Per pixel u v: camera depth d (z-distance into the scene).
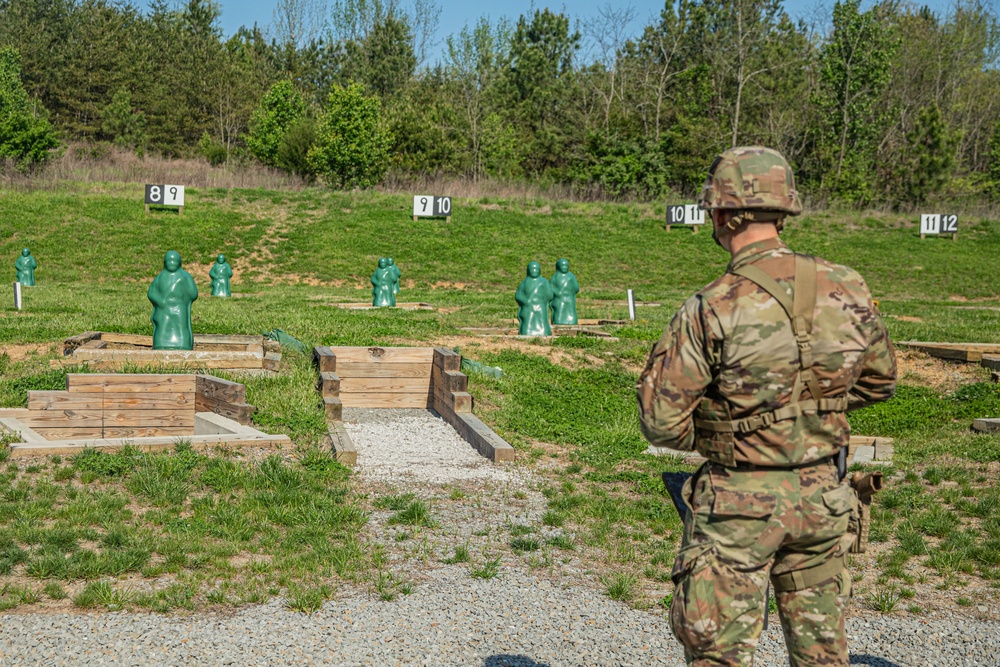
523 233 36.22
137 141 67.62
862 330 2.86
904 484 8.53
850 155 51.53
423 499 7.70
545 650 4.73
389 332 15.52
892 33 53.84
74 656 4.47
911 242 37.19
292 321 16.39
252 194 37.78
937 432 11.44
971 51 62.50
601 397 12.60
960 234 38.50
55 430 9.23
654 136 57.22
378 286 22.67
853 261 34.72
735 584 2.82
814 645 2.93
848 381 2.87
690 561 2.89
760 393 2.81
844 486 2.92
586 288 30.94
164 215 34.69
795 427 2.82
